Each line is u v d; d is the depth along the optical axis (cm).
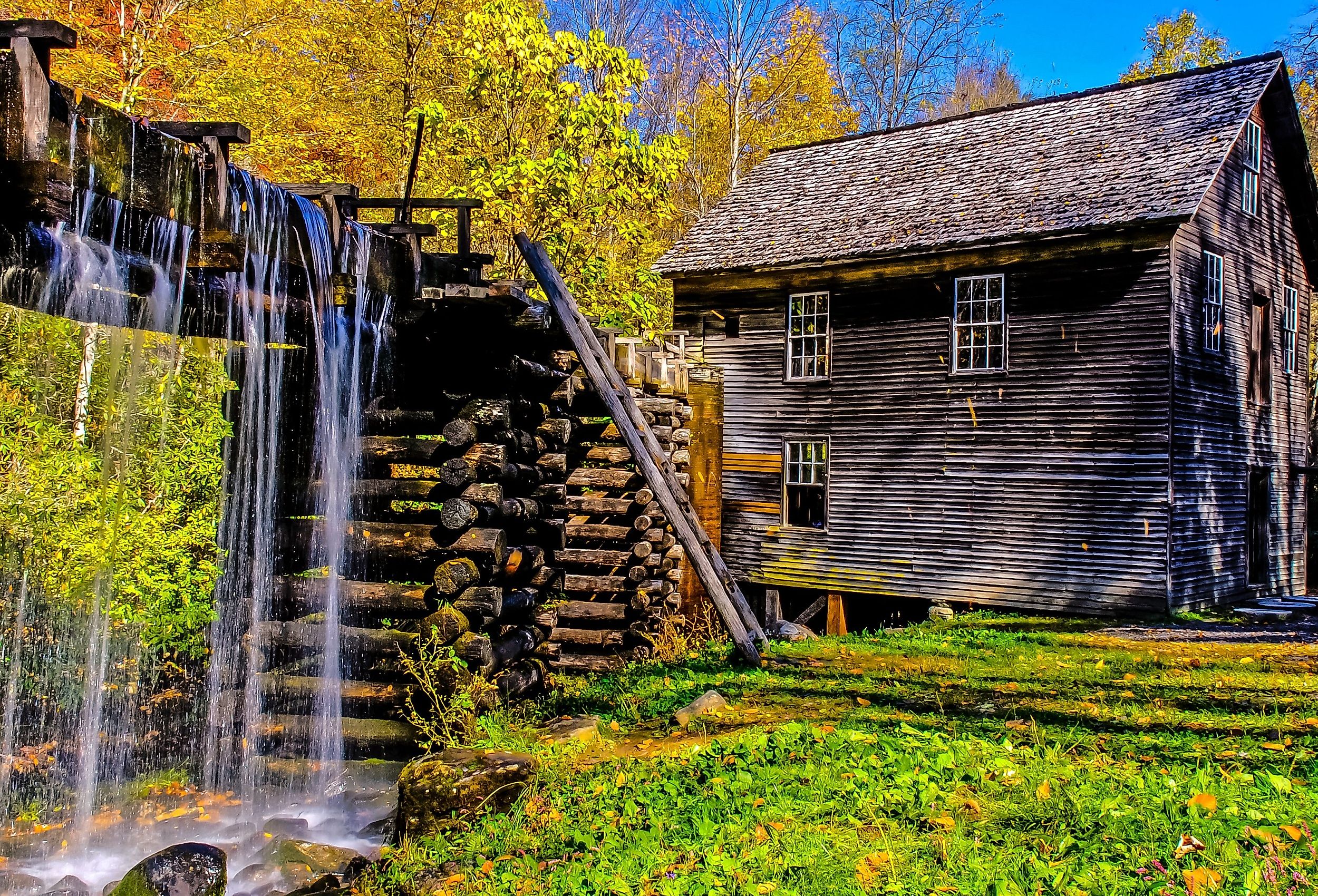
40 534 872
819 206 2003
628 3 3362
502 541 852
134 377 891
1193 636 1273
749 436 1983
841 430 1870
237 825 710
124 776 816
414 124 2022
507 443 886
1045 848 431
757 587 2012
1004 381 1689
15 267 517
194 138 592
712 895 404
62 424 909
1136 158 1658
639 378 1256
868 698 801
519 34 1964
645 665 1089
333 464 855
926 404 1773
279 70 1795
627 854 463
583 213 1977
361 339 835
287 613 858
